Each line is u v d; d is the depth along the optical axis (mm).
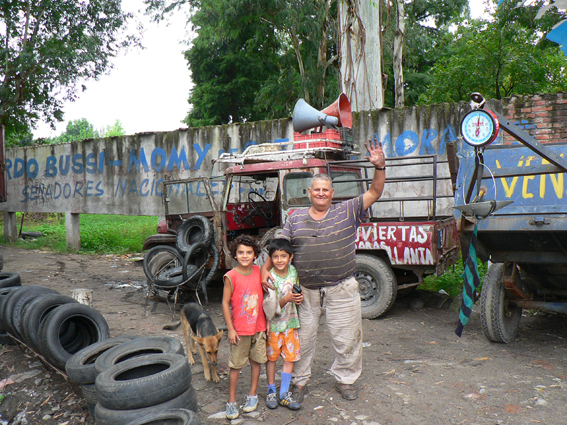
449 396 3803
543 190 4348
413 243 5820
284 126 10055
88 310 4719
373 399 3811
